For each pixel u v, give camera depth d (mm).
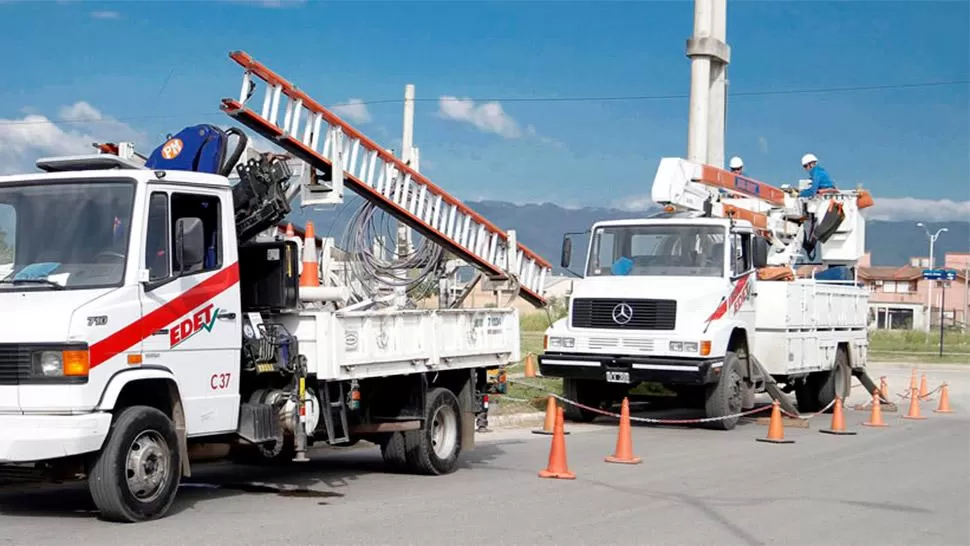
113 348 9148
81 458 9430
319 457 14898
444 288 17125
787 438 17672
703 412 22000
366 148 15961
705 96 26938
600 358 18703
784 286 20641
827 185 25250
